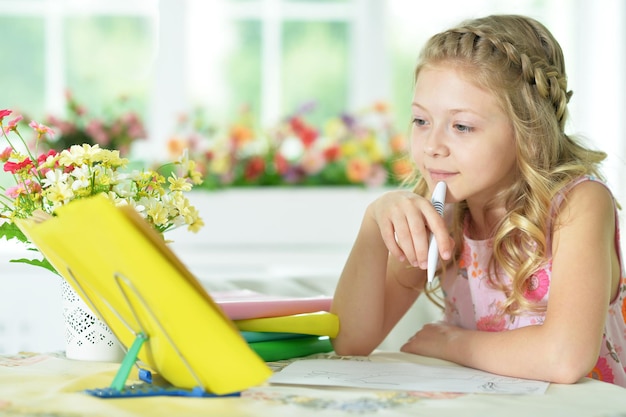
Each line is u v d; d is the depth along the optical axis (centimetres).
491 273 134
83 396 86
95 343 113
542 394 92
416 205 114
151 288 77
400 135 321
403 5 342
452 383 97
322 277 178
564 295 108
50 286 222
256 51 335
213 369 82
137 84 329
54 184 111
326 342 127
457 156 115
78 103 324
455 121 115
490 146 116
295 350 118
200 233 300
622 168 305
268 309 115
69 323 115
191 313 77
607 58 321
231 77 334
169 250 77
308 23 338
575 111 327
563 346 102
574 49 330
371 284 126
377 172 312
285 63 337
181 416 78
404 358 119
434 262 110
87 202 74
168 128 330
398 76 345
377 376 100
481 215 133
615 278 130
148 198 114
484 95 115
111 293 85
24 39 320
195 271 281
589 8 328
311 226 307
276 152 313
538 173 120
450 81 115
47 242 80
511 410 83
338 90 341
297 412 80
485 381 99
